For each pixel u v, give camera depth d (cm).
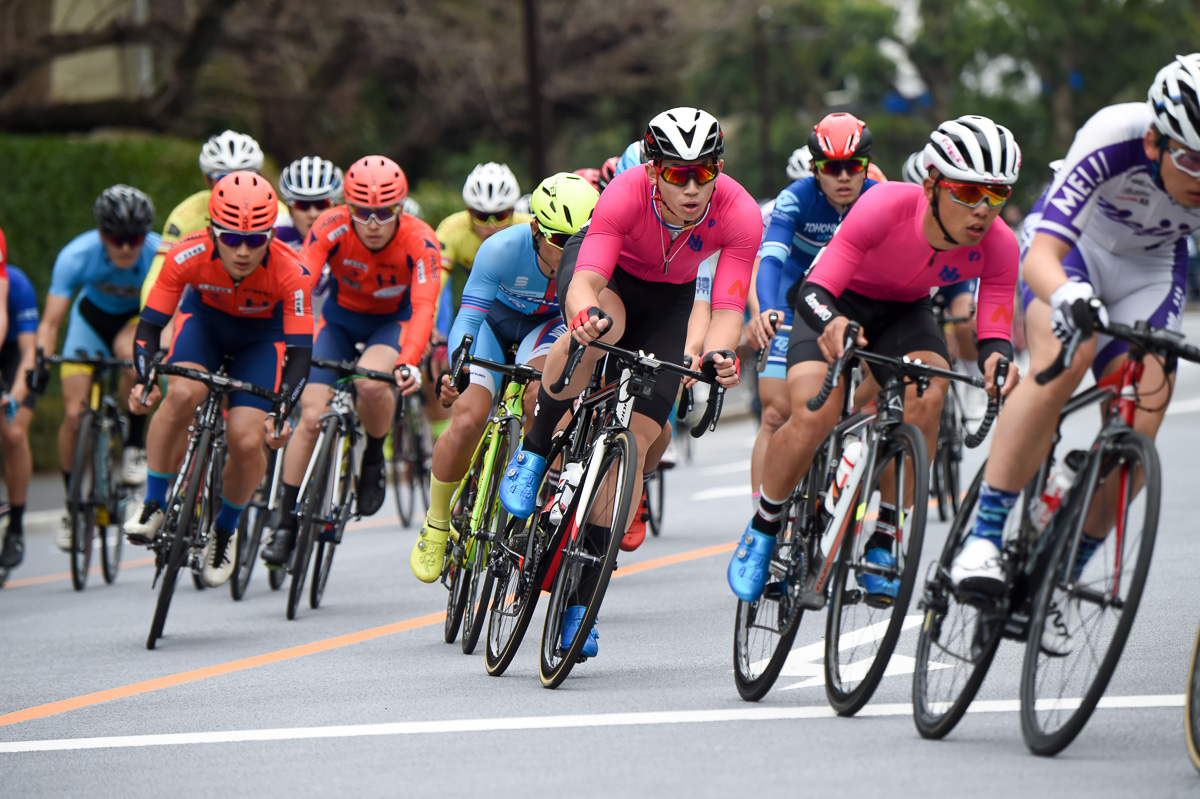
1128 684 1598
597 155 16362
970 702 1384
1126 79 18425
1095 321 1282
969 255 1673
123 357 3147
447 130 10088
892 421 1503
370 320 2831
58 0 8188
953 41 19262
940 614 1453
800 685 1716
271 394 2353
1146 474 1254
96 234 3105
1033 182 19075
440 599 2633
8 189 5294
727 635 2073
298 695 1831
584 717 1591
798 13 19938
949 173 1526
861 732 1462
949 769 1296
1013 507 1412
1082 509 1325
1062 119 18650
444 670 1958
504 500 1872
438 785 1341
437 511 2277
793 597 1606
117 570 3206
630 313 1853
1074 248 1494
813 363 1655
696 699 1662
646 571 2764
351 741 1547
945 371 1508
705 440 6344
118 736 1661
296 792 1350
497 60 9431
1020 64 18988
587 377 1848
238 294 2398
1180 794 1184
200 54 7481
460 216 3362
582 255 1728
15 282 3056
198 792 1375
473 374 2255
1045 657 1436
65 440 3122
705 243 1797
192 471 2292
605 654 1986
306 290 2420
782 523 1659
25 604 2912
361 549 3450
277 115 9056
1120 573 1299
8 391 3056
